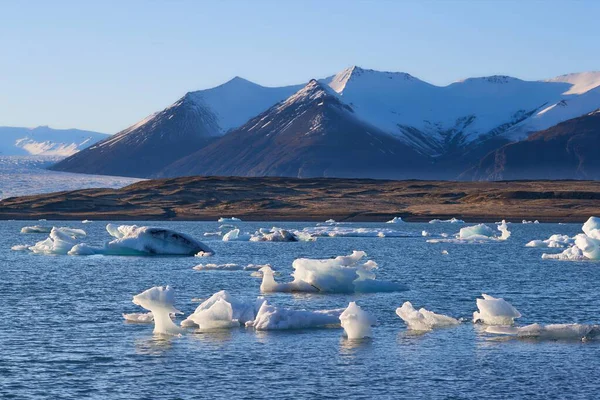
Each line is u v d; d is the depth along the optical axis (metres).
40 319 67.62
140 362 52.44
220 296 65.69
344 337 59.59
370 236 196.38
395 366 51.56
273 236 171.75
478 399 45.22
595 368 51.16
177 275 99.19
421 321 62.25
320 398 45.34
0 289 86.62
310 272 82.94
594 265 116.69
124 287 88.31
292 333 60.91
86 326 64.25
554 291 86.12
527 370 50.69
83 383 47.88
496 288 88.69
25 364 52.03
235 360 52.91
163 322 60.94
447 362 52.56
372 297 79.81
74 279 95.69
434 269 111.69
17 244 168.75
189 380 48.47
